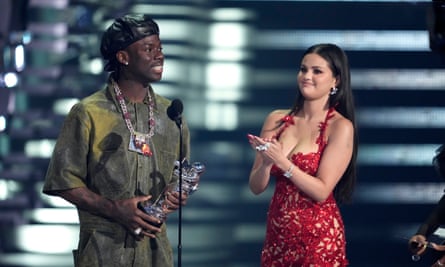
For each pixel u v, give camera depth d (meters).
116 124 13.32
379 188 29.91
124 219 12.92
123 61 13.44
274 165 14.76
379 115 30.67
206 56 31.56
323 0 31.47
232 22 31.61
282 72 31.34
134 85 13.55
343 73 14.80
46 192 13.27
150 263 13.47
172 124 13.77
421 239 14.70
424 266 28.80
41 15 32.09
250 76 31.41
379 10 31.44
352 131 14.72
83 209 13.16
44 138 30.64
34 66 31.91
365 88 30.89
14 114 30.84
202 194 30.09
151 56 13.43
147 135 13.45
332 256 14.59
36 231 28.80
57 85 31.41
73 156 13.18
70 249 28.70
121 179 13.18
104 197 13.11
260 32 31.52
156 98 13.83
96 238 13.17
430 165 30.17
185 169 13.46
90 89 31.34
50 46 31.64
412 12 31.34
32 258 28.33
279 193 14.71
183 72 31.56
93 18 32.09
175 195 13.34
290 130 14.94
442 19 14.73
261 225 29.72
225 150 30.78
